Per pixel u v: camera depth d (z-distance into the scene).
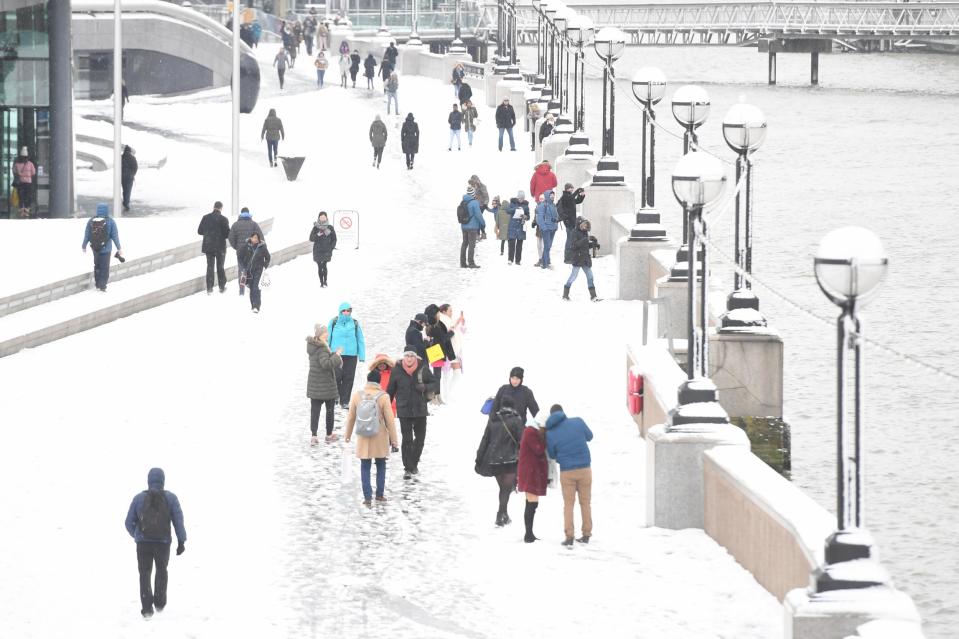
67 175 115.75
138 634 40.06
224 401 65.81
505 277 96.31
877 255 34.62
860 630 32.84
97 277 86.19
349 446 53.53
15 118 113.81
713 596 42.50
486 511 51.50
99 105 171.50
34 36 113.19
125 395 66.19
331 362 59.00
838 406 35.78
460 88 167.12
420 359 55.59
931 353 90.00
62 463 55.72
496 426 49.66
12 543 47.28
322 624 40.81
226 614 41.53
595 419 63.06
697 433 48.88
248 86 172.50
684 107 69.81
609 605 42.06
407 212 123.25
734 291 62.28
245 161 146.50
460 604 42.38
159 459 56.78
